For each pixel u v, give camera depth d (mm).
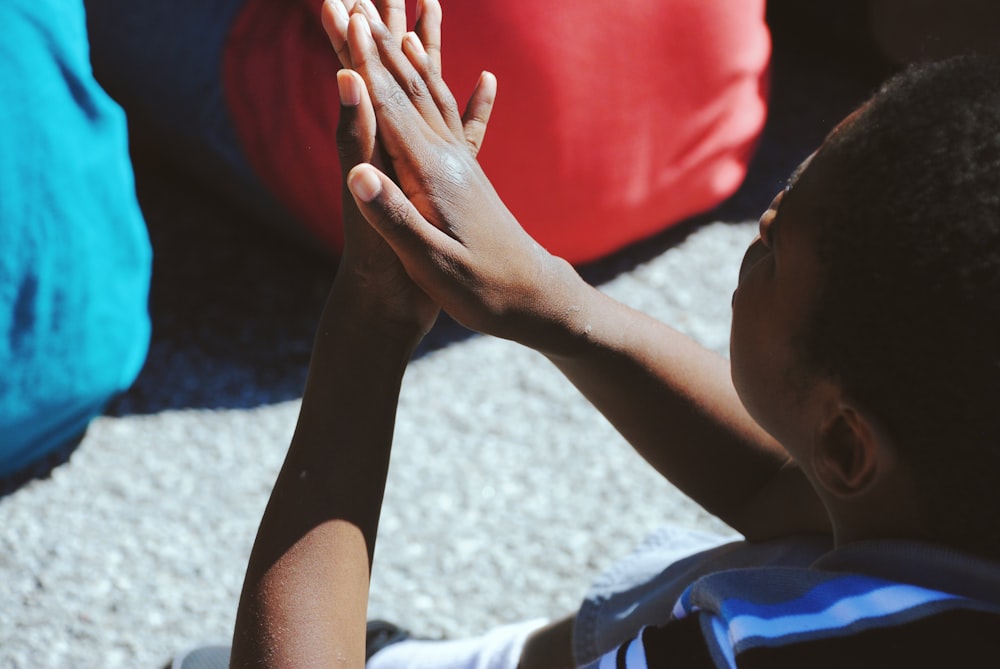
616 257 2471
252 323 2230
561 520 1895
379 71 832
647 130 2146
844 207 662
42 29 1586
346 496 844
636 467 2012
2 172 1556
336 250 2246
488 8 1856
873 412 665
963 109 629
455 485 1941
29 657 1612
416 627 1689
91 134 1669
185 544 1808
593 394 1045
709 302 2361
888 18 2926
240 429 2021
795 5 3166
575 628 1196
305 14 1950
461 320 886
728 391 1059
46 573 1734
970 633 628
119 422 2008
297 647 791
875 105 685
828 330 681
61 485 1885
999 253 600
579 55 1963
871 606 653
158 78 2111
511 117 1966
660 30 2057
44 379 1682
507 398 2131
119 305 1758
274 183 2113
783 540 1017
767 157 2770
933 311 618
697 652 703
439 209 841
